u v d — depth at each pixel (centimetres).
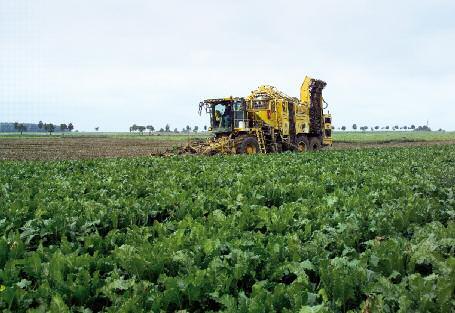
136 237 746
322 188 1200
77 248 727
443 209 949
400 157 2391
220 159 2236
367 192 1192
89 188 1297
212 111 2930
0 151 4278
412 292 507
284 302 507
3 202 1029
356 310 509
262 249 636
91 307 552
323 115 3669
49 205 970
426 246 633
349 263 593
